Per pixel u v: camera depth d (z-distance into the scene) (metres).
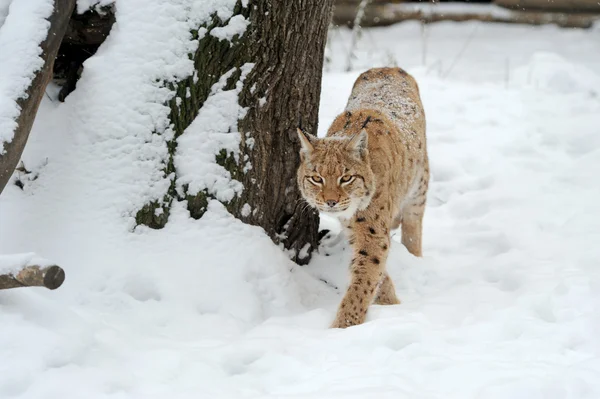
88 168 9.02
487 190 12.99
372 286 8.90
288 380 6.91
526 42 23.03
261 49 9.34
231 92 9.36
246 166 9.45
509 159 14.15
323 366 7.16
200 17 9.27
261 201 9.65
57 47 8.60
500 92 17.69
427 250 11.26
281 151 9.73
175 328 8.11
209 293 8.68
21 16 8.48
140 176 9.06
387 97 10.75
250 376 7.01
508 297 8.91
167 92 9.22
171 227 9.14
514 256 10.46
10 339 6.96
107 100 9.10
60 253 8.66
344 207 8.94
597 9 24.36
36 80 8.29
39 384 6.48
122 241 8.83
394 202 9.63
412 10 24.97
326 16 9.65
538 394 6.32
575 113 16.31
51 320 7.43
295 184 9.89
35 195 8.98
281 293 9.10
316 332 8.09
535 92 17.69
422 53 21.80
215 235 9.16
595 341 7.39
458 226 12.02
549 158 14.20
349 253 10.34
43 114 9.31
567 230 11.12
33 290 8.02
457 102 17.03
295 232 10.06
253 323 8.58
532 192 12.76
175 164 9.27
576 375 6.52
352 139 8.91
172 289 8.59
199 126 9.33
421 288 9.91
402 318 8.09
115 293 8.44
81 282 8.45
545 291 8.70
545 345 7.35
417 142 10.57
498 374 6.68
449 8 25.20
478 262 10.51
